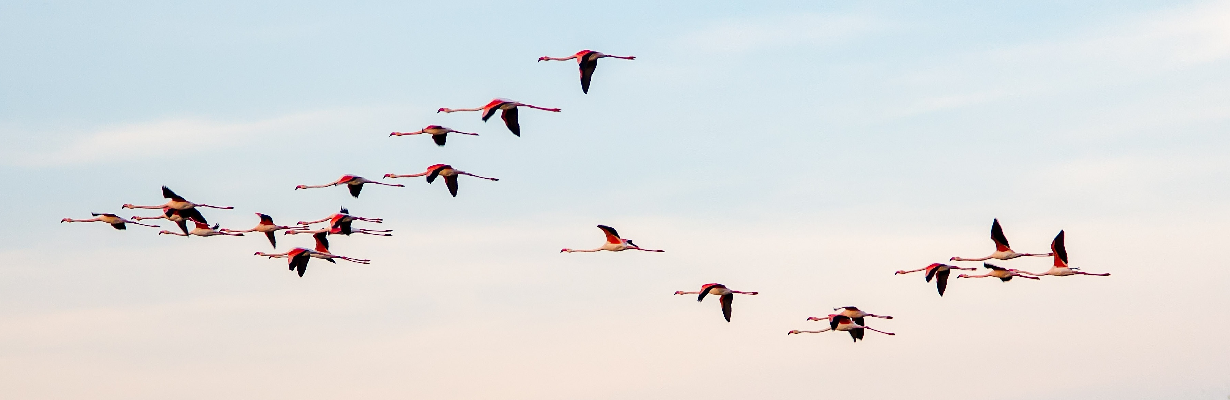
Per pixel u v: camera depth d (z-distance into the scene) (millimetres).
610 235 74500
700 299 72688
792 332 80750
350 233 73000
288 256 71188
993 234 71125
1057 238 70375
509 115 65750
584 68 63812
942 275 72438
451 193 70125
